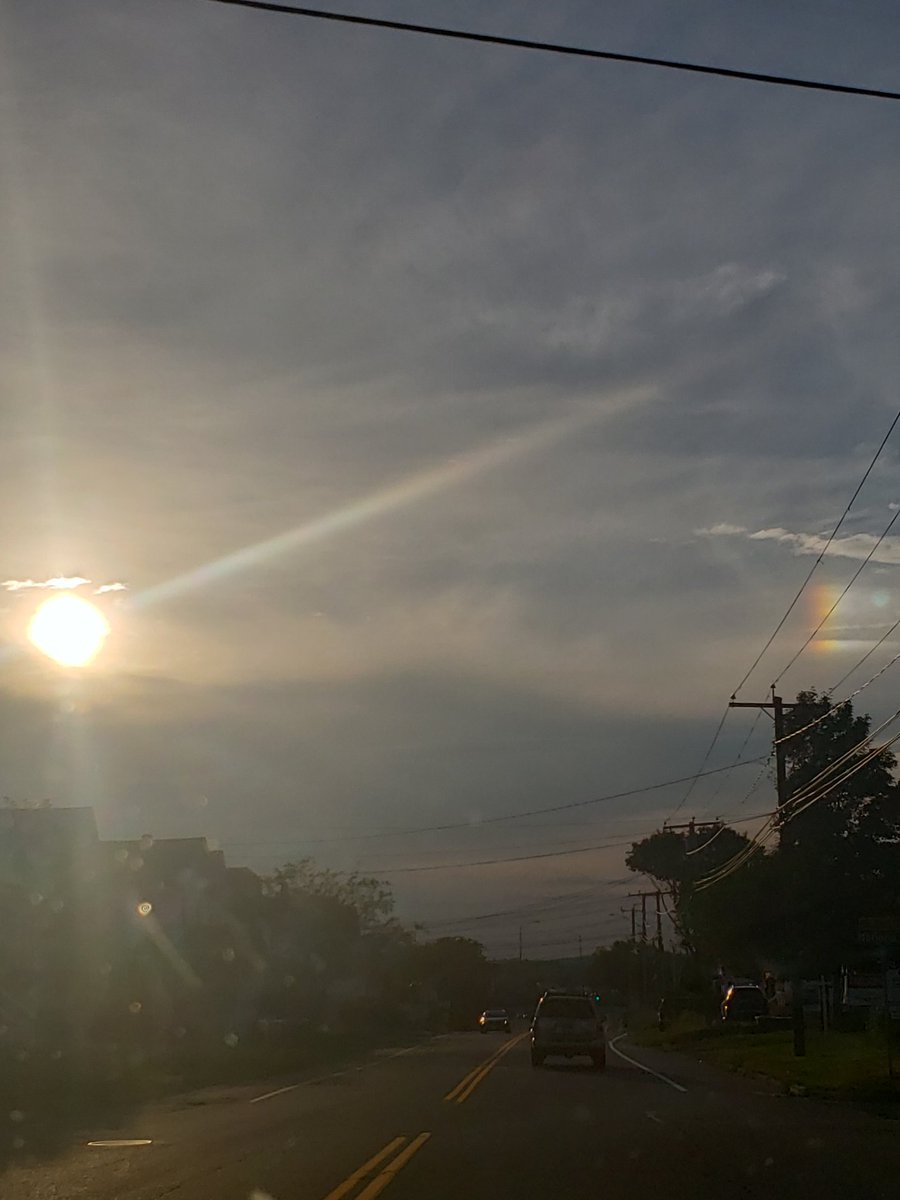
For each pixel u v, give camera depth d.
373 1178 13.77
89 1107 23.53
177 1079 29.52
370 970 88.81
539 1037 35.59
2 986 35.50
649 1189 13.16
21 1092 25.16
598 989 160.25
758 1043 44.19
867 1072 28.23
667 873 88.06
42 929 38.06
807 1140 17.78
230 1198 12.62
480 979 129.38
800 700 47.16
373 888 88.25
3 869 40.44
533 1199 12.47
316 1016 63.75
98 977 39.62
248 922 56.22
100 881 44.03
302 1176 14.03
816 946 45.03
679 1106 23.02
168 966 47.16
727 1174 14.29
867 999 45.25
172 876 52.44
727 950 47.50
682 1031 57.53
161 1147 16.98
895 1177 14.20
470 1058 41.03
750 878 46.62
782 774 39.25
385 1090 26.70
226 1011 49.59
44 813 45.34
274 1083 29.39
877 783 46.62
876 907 44.28
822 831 46.41
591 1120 20.20
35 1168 15.03
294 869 71.06
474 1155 15.77
